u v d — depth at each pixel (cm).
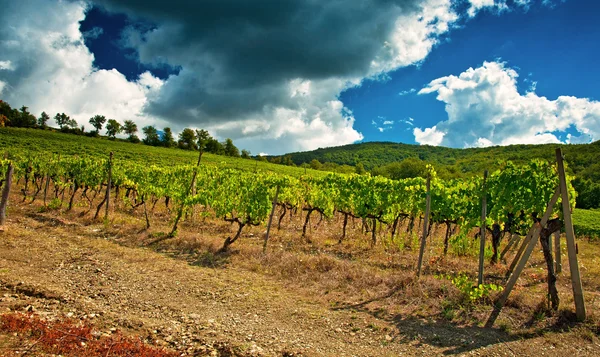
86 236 1025
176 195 1401
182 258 872
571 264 548
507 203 766
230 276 739
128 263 780
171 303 573
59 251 820
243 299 608
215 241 1000
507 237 1384
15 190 2100
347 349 444
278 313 555
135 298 586
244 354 413
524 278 816
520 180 736
